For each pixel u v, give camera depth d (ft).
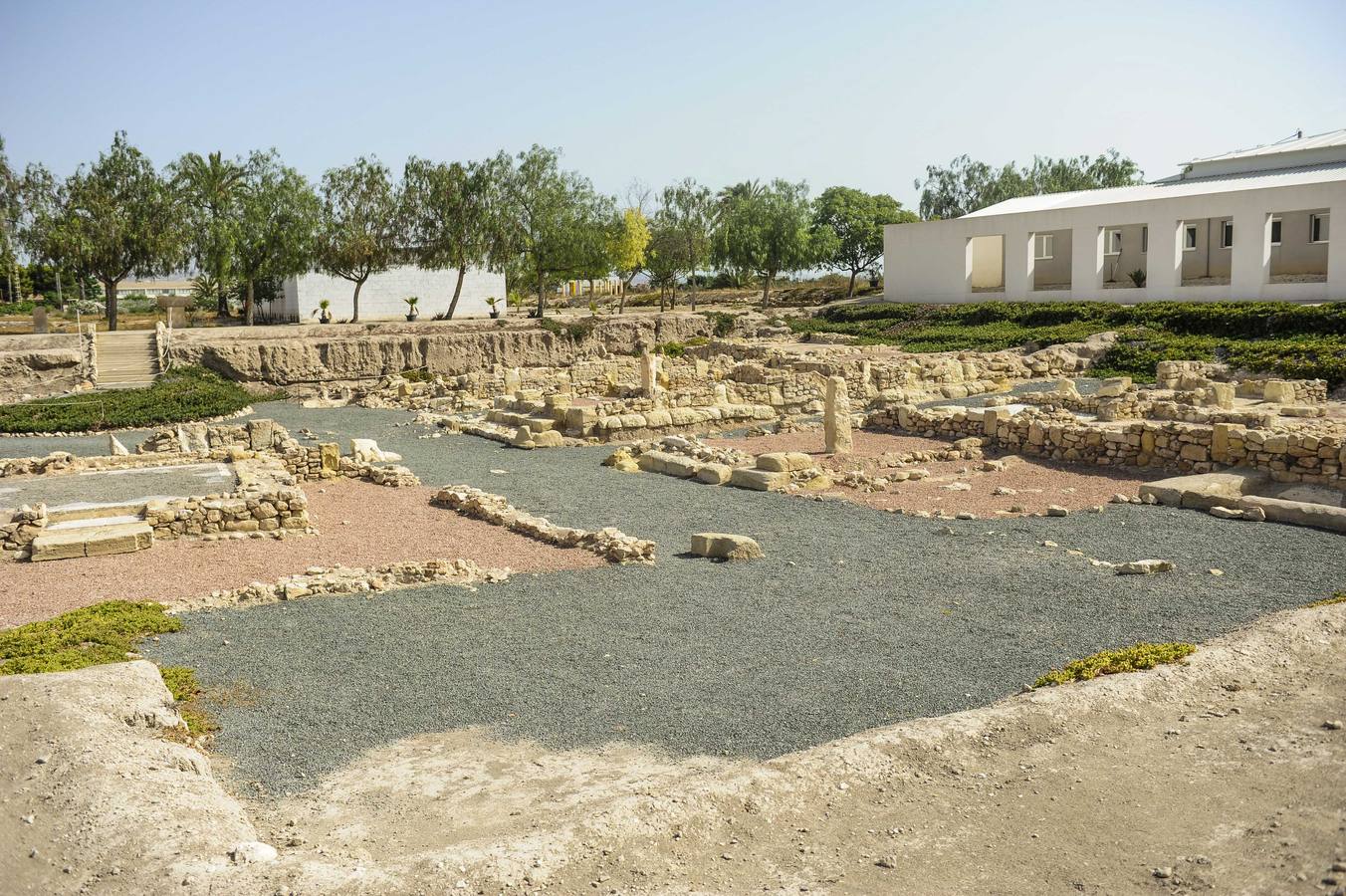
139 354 165.48
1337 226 161.99
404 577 54.08
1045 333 162.20
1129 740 30.66
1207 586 47.91
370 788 30.45
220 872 23.49
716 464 82.58
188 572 56.24
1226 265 195.11
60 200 190.70
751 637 43.52
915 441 96.89
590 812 26.40
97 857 24.40
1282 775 27.58
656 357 135.03
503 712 36.32
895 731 31.01
